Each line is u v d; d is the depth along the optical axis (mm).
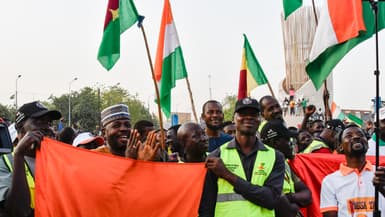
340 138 6996
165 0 10234
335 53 8398
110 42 8328
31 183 5270
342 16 8164
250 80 11039
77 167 5289
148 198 5355
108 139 5711
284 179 5656
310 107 9680
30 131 5160
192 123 6391
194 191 5418
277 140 6480
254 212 5203
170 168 5449
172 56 10133
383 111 7555
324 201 6258
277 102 7992
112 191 5293
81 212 5215
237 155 5449
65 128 9641
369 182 6094
